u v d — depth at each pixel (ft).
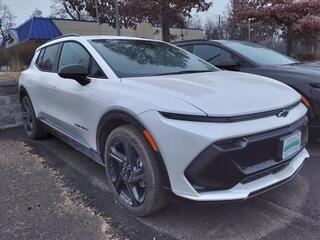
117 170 10.59
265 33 55.16
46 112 15.43
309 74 14.84
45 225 9.79
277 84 11.46
